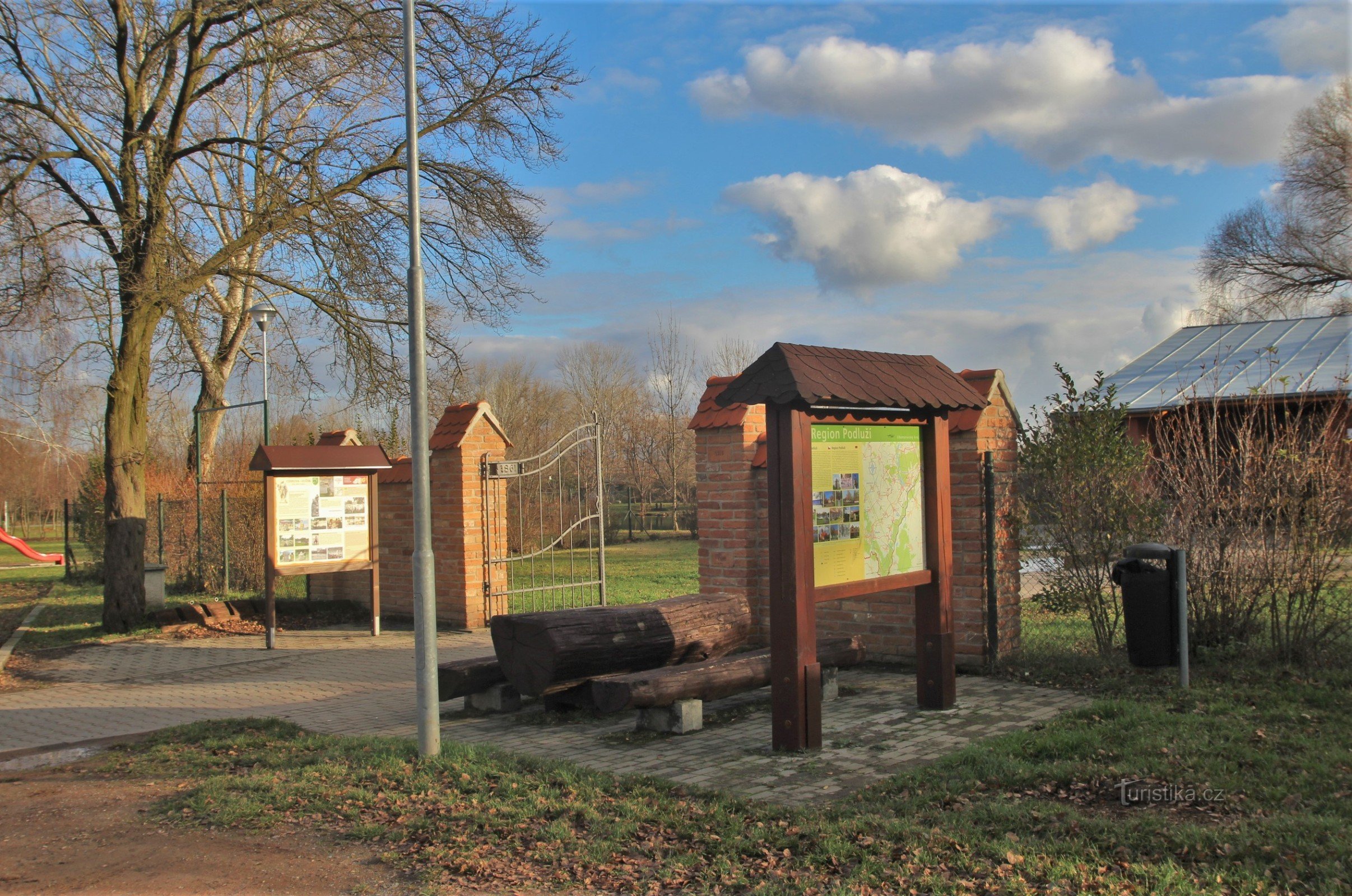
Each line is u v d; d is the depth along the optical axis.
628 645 7.73
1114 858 4.15
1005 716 7.08
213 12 13.16
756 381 6.41
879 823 4.70
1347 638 7.96
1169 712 6.57
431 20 14.20
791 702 6.32
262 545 18.17
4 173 12.59
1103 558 8.55
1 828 5.32
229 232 15.12
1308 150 32.31
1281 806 4.65
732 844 4.58
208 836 5.06
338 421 27.67
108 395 14.20
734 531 10.04
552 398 39.72
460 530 12.84
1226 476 8.21
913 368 7.48
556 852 4.64
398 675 10.02
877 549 7.11
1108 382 26.03
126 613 13.98
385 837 4.95
